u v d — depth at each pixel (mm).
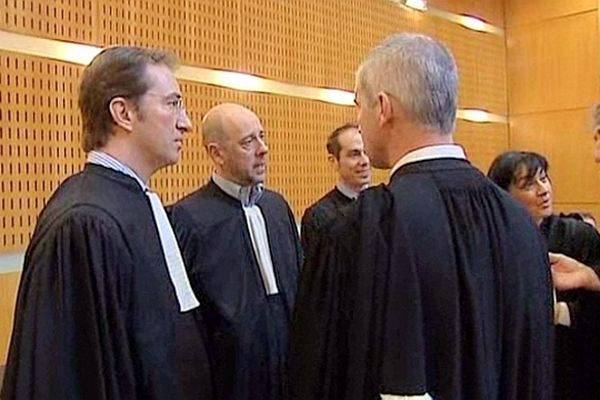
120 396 1364
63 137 2807
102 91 1527
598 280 1914
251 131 2436
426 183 1197
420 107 1210
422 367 1111
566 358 1995
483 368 1160
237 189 2445
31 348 1309
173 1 3373
